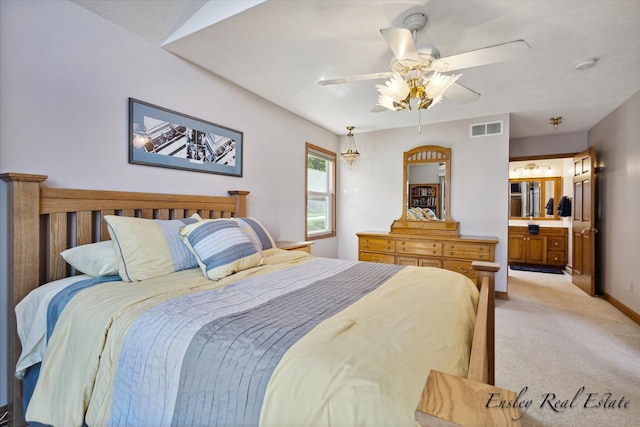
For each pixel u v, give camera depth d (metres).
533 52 2.23
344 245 4.95
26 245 1.54
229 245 1.78
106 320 1.17
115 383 1.06
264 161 3.30
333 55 2.31
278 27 1.95
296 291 1.48
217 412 0.85
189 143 2.44
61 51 1.73
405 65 1.80
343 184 4.94
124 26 2.01
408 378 0.73
